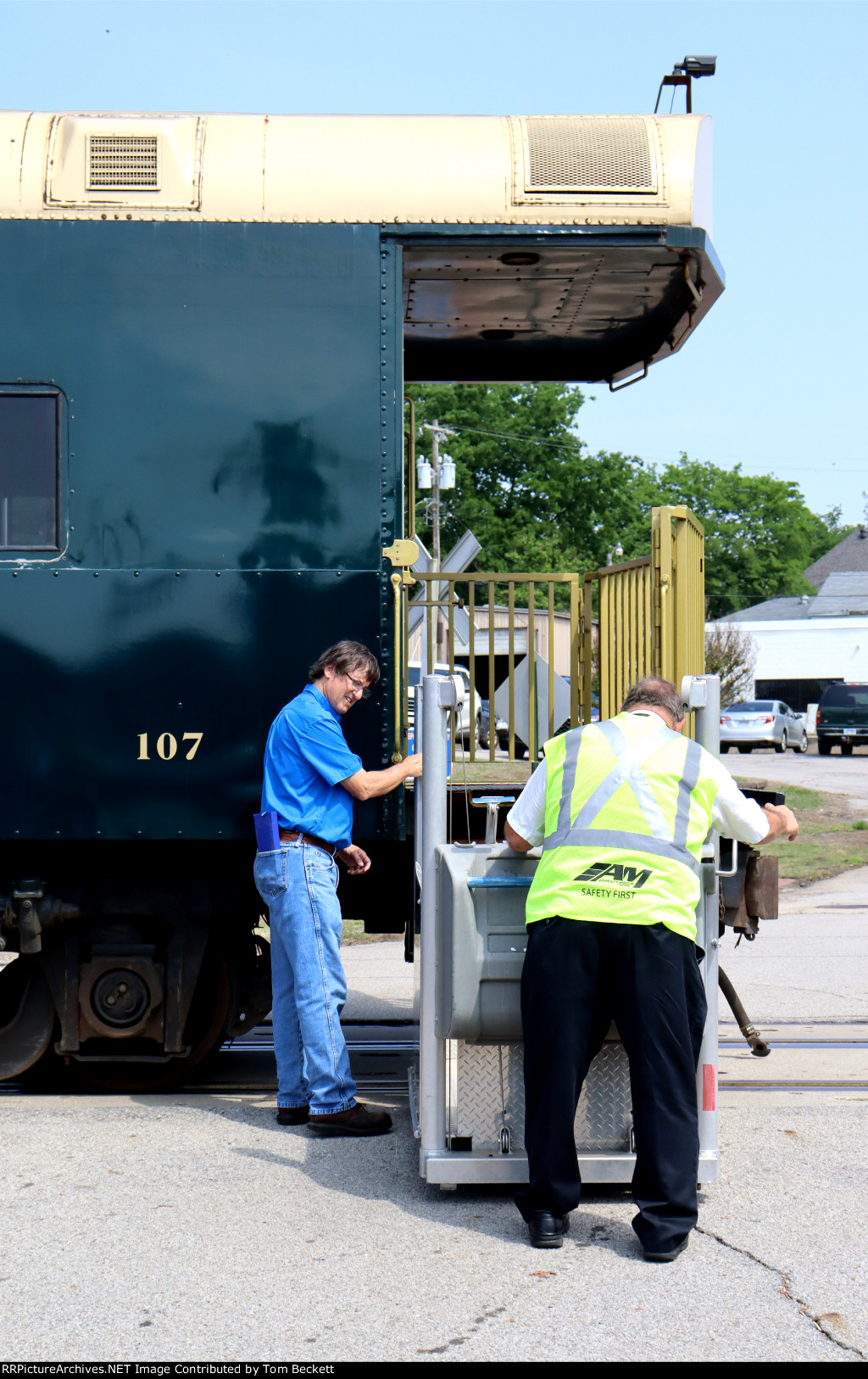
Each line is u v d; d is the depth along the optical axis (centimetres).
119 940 783
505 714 1038
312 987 685
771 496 11569
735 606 11588
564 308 895
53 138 750
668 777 561
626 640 891
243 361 745
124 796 732
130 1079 816
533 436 7606
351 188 749
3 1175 625
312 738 681
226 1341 452
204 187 745
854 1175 629
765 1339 454
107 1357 441
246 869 799
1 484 739
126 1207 581
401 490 748
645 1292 492
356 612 744
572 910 544
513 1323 466
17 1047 788
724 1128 707
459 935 572
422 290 851
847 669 6694
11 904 759
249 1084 830
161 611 738
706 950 601
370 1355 442
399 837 740
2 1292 491
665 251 768
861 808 2856
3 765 730
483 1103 604
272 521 744
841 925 1520
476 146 759
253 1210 579
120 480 740
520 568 7238
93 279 742
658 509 740
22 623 734
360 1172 632
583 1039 546
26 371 739
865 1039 940
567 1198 539
